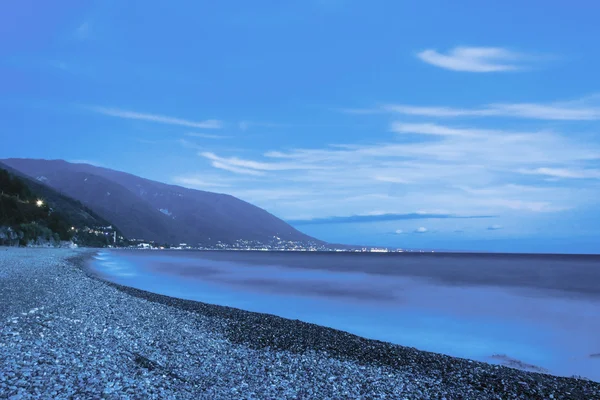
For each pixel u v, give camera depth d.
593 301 37.25
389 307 33.03
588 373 16.23
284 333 20.78
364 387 12.94
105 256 145.88
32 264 55.88
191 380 12.09
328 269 93.88
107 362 12.33
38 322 16.97
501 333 23.66
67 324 17.45
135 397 9.60
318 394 11.97
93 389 9.53
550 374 15.82
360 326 25.31
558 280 63.31
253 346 17.86
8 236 128.25
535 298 39.94
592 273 81.88
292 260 165.25
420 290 46.94
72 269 56.22
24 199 178.12
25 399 8.41
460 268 104.12
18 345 12.61
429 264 131.38
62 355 12.12
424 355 17.55
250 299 37.34
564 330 24.53
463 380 14.20
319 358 16.41
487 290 47.09
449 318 28.22
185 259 149.62
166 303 29.25
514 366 17.27
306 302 35.56
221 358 15.27
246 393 11.45
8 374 9.67
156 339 17.11
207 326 21.67
